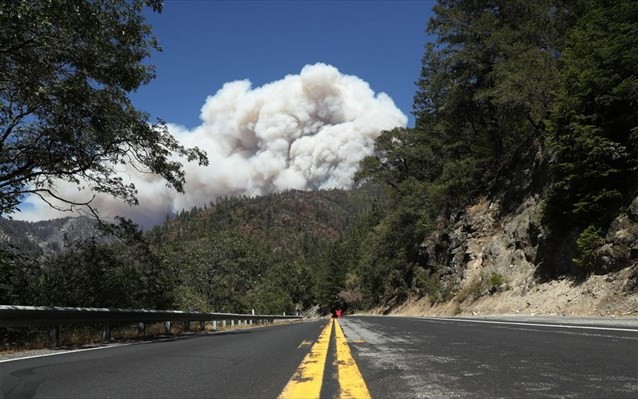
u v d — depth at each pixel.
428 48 37.41
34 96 13.64
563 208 22.48
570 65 21.78
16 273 15.84
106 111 15.45
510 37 32.31
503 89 28.91
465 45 35.78
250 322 34.84
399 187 53.75
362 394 3.85
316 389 4.11
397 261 55.84
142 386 4.64
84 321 10.93
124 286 20.02
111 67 14.98
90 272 18.45
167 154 17.73
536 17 33.12
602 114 20.14
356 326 15.31
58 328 10.54
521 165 33.62
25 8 11.69
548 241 23.78
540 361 5.55
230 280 62.41
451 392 3.88
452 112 42.31
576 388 3.95
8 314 8.54
